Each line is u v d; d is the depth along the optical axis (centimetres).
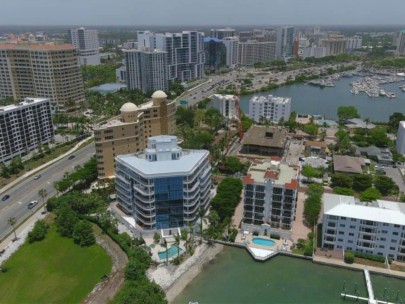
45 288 15188
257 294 15212
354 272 16388
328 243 17550
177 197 18500
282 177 18988
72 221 18762
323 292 15288
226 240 18550
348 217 16800
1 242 18200
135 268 15162
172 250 17762
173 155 19688
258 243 18300
